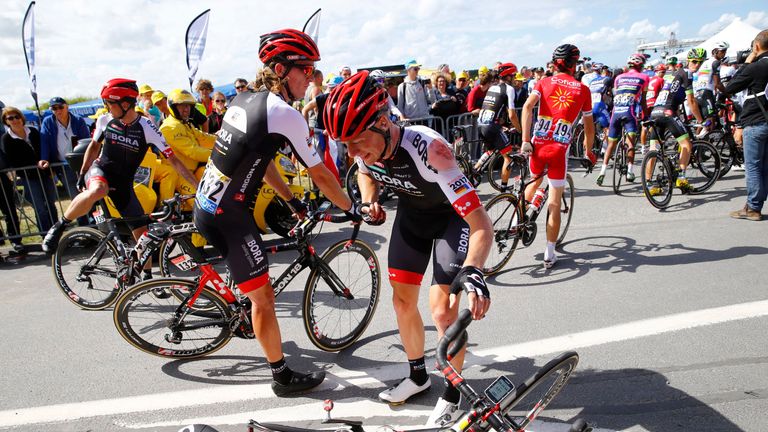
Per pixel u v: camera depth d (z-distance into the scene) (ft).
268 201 17.30
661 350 9.59
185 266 10.02
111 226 12.91
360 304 12.12
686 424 7.55
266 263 8.66
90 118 31.17
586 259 14.66
